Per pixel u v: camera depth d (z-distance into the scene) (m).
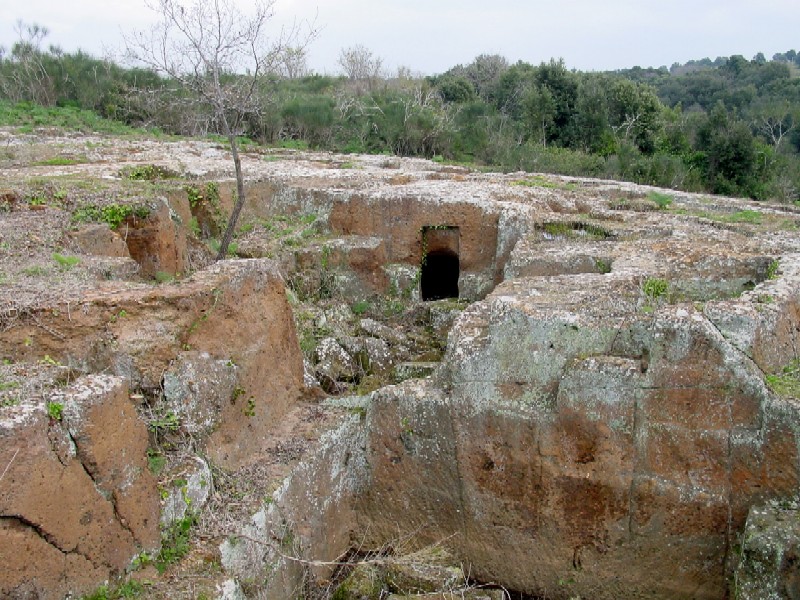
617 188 13.08
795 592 4.56
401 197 10.55
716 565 5.31
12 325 4.99
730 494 5.18
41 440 3.84
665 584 5.51
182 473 4.95
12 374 4.58
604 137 25.47
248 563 4.91
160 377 5.16
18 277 5.87
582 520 5.67
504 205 10.07
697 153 23.03
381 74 35.41
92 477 4.16
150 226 8.36
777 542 4.60
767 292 6.06
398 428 6.21
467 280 10.17
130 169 11.30
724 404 5.16
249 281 6.10
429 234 10.65
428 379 6.34
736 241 8.54
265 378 6.20
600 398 5.43
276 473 5.56
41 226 7.54
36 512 3.78
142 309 5.24
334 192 10.89
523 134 25.23
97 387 4.26
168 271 8.58
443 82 34.16
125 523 4.36
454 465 6.04
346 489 6.36
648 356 5.43
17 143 14.52
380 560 5.61
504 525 5.96
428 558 5.75
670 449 5.32
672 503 5.36
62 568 3.96
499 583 6.09
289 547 5.44
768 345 5.54
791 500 4.98
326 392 7.54
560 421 5.57
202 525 4.91
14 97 21.59
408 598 5.11
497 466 5.87
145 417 5.07
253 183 11.24
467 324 6.17
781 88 41.09
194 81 10.62
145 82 22.86
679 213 10.83
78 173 10.59
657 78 56.38
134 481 4.43
